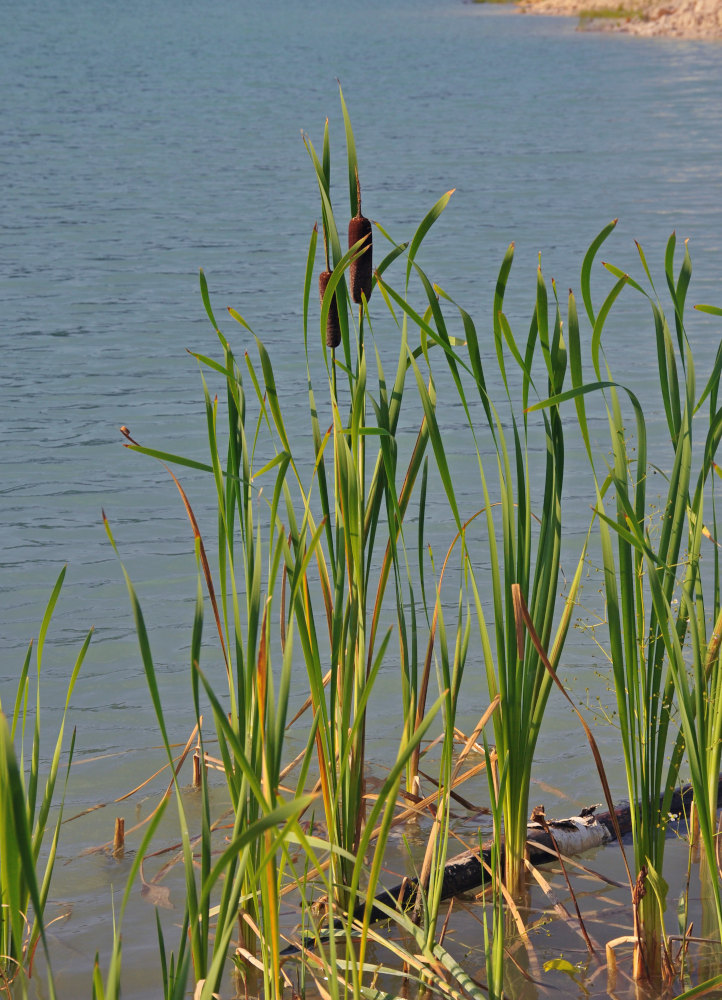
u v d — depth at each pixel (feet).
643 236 61.41
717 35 215.92
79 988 11.47
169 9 353.92
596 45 210.59
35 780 10.48
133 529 25.02
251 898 11.66
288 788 15.24
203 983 9.48
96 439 31.48
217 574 22.59
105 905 12.91
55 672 18.61
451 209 71.20
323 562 12.56
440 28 269.44
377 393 35.58
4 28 265.13
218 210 72.84
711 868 9.96
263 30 273.13
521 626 11.18
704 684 11.85
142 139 108.58
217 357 40.40
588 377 36.52
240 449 10.66
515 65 181.88
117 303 49.24
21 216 71.15
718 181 80.18
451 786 12.84
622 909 12.73
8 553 23.63
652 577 9.90
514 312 45.73
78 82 162.40
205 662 19.12
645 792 11.24
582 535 23.99
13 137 109.09
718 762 11.99
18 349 41.75
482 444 30.42
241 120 122.52
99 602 21.36
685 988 11.31
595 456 29.19
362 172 88.02
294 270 55.36
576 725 17.02
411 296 48.73
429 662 14.12
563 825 14.08
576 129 111.75
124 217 70.79
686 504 11.30
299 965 11.64
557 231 63.52
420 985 11.39
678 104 128.67
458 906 12.80
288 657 9.49
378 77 169.07
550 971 11.59
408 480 12.66
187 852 9.50
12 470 28.91
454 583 21.90
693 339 41.14
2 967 10.87
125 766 15.98
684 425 11.21
